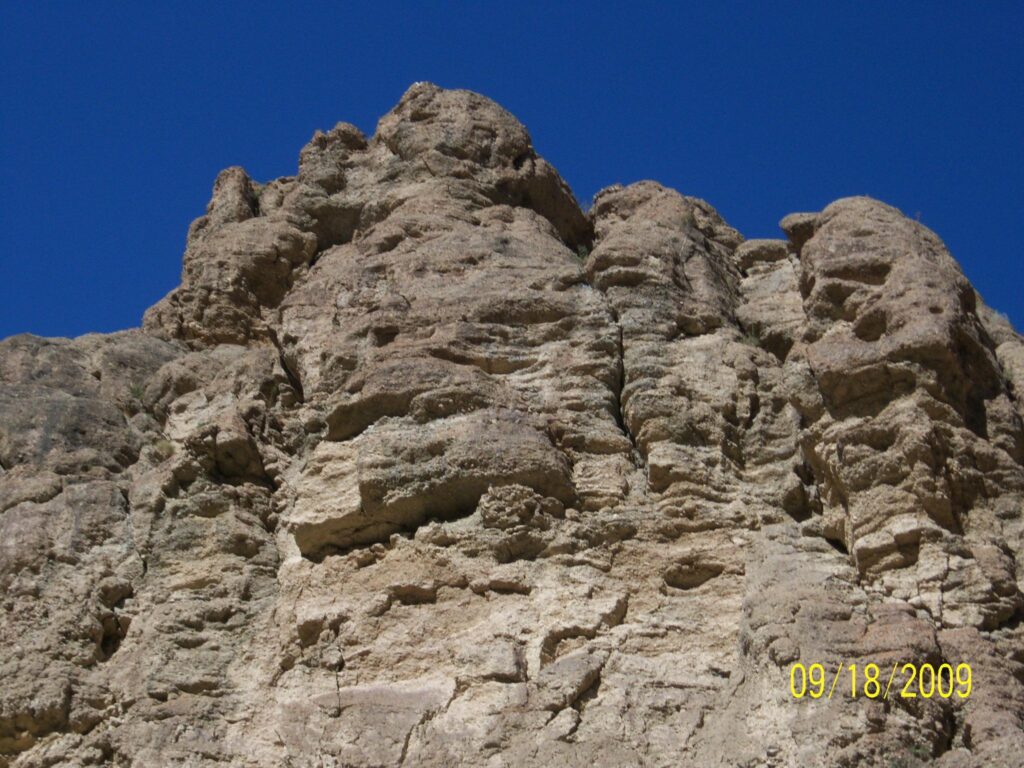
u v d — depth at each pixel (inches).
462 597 972.6
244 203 1294.3
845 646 883.4
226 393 1123.9
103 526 1031.0
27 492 1040.2
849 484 965.8
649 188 1243.2
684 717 914.1
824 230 1088.8
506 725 909.8
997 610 908.0
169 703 951.0
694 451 1034.7
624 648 952.3
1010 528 957.8
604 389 1063.6
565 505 1006.4
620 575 986.1
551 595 967.0
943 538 930.7
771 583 955.3
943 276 1032.2
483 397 1030.4
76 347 1180.5
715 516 1007.6
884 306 1013.8
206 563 1018.7
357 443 1033.5
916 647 874.8
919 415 965.8
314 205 1257.4
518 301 1093.8
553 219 1258.6
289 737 928.3
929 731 850.1
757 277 1213.1
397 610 973.8
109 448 1093.1
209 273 1224.2
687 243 1170.0
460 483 997.2
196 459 1060.5
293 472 1072.8
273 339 1198.9
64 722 948.0
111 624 994.1
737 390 1068.5
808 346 1021.2
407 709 927.7
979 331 1050.1
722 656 949.2
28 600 990.4
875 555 939.3
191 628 989.2
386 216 1227.9
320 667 960.3
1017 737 847.7
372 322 1085.1
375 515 1002.7
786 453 1041.5
